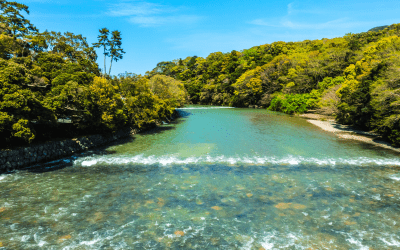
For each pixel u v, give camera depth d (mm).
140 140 26531
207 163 17938
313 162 18078
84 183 13938
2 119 13508
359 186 13484
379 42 35906
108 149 22312
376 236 8859
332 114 42000
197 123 40438
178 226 9570
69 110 20156
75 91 20203
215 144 24312
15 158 15844
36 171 15789
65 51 42125
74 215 10320
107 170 16312
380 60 27297
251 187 13414
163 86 45219
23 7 37188
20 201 11523
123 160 18688
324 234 9000
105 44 55250
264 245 8375
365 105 26953
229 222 9859
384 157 19281
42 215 10281
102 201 11664
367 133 29312
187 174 15570
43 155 17797
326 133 30031
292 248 8203
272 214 10469
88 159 18906
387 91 21250
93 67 40344
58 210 10734
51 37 41344
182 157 19562
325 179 14602
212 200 11828
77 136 22422
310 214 10438
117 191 12859
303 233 9062
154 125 36875
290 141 25516
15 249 8047
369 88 25922
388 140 24500
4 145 16219
